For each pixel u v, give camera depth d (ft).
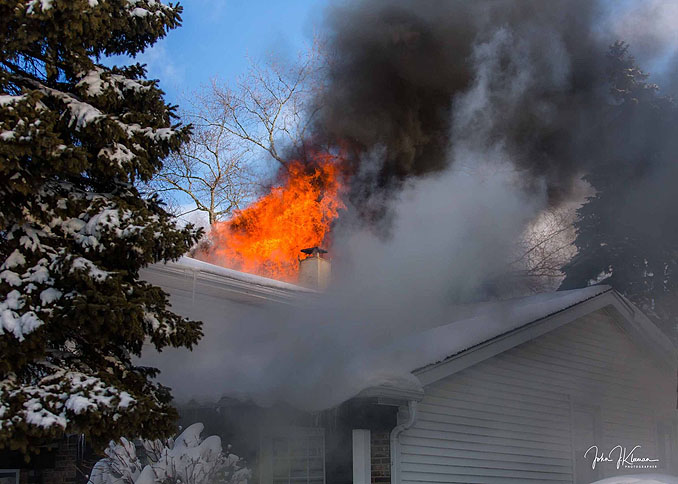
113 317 21.06
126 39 26.48
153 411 21.97
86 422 20.51
